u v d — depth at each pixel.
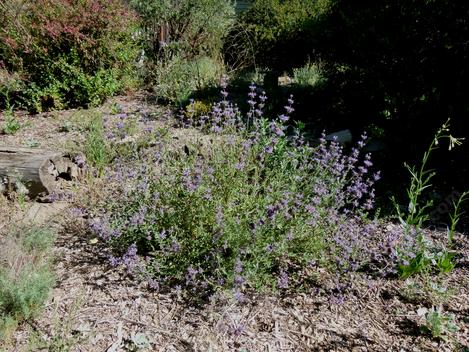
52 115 6.70
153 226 3.18
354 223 3.70
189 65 8.55
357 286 3.08
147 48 9.15
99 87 7.16
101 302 2.81
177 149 4.18
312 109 6.46
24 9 7.12
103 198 3.92
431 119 4.69
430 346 2.61
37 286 2.68
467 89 4.48
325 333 2.68
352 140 5.52
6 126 5.84
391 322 2.79
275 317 2.78
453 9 4.55
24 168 3.92
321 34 5.94
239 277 2.72
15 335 2.54
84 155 4.56
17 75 6.95
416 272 3.21
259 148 3.99
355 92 5.61
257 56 10.20
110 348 2.49
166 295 2.90
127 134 4.94
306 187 3.48
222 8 9.81
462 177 4.49
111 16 7.20
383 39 4.97
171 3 9.38
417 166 4.71
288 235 2.92
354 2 5.61
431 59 4.72
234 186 3.31
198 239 3.05
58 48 7.09
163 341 2.55
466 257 3.44
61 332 2.56
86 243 3.41
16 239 3.14
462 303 2.95
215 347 2.54
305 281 3.07
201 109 6.38
